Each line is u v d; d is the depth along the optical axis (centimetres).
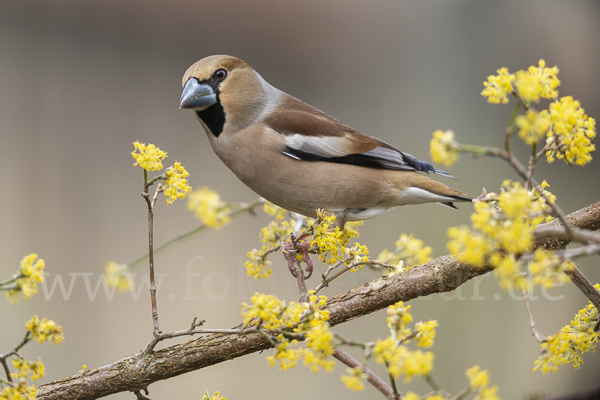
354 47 1521
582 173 1391
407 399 366
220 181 1274
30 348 975
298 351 421
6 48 1238
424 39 1555
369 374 475
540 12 1556
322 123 848
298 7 1468
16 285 420
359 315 598
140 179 1231
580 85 1506
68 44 1286
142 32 1344
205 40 1391
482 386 370
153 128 1311
